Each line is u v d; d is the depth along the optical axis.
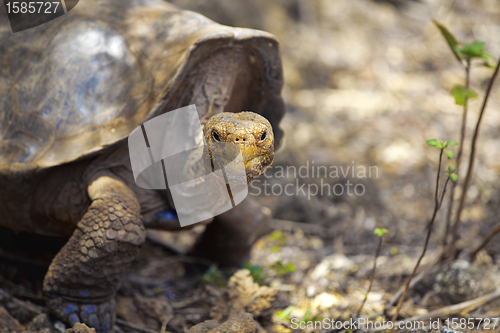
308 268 6.74
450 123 11.17
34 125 4.69
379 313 5.21
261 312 5.13
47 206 4.89
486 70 13.91
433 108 12.13
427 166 9.45
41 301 5.19
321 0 17.89
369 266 6.66
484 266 5.78
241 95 5.38
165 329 5.05
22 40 5.10
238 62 4.88
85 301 4.61
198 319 5.29
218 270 6.44
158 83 4.51
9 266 5.68
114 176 4.73
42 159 4.52
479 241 6.73
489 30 16.28
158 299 5.57
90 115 4.60
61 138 4.57
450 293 5.51
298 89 13.74
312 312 5.40
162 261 6.61
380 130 11.24
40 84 4.84
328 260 6.85
